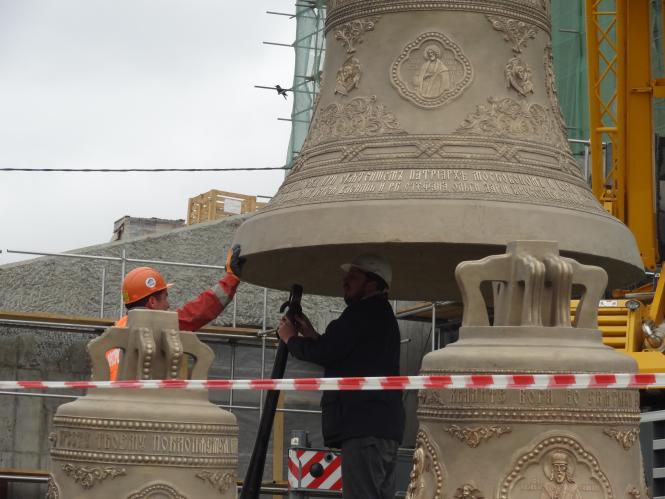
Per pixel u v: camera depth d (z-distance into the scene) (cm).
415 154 532
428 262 619
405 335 2055
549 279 404
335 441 576
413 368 2025
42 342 1780
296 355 585
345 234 507
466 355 397
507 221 502
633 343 1144
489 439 393
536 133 551
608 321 1197
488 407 393
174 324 485
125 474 463
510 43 560
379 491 569
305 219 521
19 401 1753
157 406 470
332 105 566
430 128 541
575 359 392
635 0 1573
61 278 1831
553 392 391
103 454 464
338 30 576
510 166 530
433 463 403
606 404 395
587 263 541
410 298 675
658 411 803
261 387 438
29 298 1812
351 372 579
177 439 468
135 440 465
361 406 570
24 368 1764
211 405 482
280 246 527
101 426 465
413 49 555
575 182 547
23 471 1670
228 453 479
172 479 466
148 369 475
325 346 575
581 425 392
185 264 1816
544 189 526
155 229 2658
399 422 580
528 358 391
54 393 1767
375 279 589
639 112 1562
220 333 1827
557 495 387
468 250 597
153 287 679
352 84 561
